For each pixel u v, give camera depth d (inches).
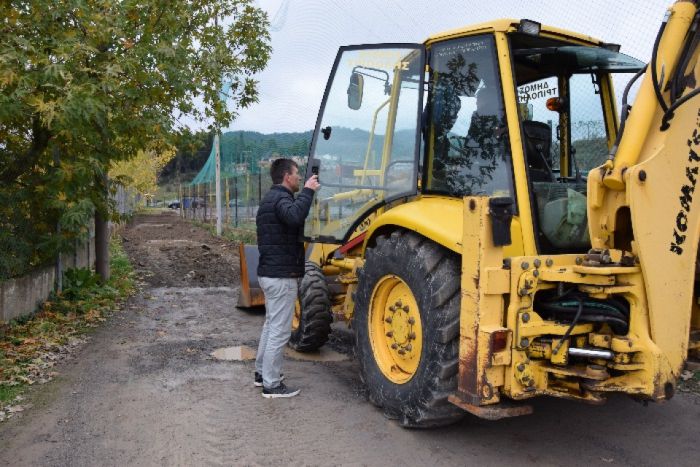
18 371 205.9
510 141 150.6
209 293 373.4
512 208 149.0
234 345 250.2
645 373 132.2
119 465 144.1
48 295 301.7
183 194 1451.8
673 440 158.7
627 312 136.9
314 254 248.5
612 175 131.2
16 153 290.4
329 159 200.7
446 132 170.7
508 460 147.2
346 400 185.3
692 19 133.1
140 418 170.9
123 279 398.0
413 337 162.6
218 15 372.5
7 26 245.4
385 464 144.9
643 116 132.7
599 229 136.6
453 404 148.3
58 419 169.9
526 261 137.6
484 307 136.3
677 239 134.3
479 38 159.9
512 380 136.9
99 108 252.2
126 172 844.6
